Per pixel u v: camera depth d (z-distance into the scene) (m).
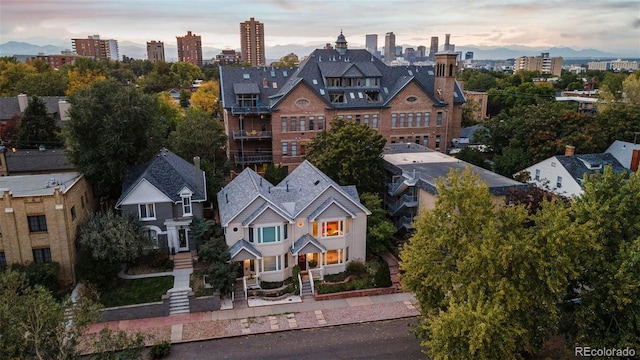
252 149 63.97
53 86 94.19
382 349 28.75
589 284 22.91
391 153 53.91
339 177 44.41
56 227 32.75
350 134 45.06
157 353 27.58
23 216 32.16
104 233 32.78
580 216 23.61
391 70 71.38
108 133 38.84
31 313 18.88
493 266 21.52
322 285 35.38
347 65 65.12
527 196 36.47
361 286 35.66
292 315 32.44
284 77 67.62
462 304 20.81
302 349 28.72
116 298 32.47
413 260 24.34
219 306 33.06
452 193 24.89
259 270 35.59
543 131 52.56
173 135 58.03
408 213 43.59
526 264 21.39
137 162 42.53
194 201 38.50
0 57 131.75
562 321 24.02
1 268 31.55
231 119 62.62
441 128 68.56
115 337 22.41
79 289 33.03
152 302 32.06
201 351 28.44
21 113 67.31
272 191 38.78
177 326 30.81
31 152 52.19
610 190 24.23
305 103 61.72
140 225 36.38
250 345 29.08
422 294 25.30
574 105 88.62
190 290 32.78
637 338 20.95
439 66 68.75
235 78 65.44
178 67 172.12
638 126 54.19
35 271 31.78
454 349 20.88
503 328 20.20
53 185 35.25
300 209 36.09
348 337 30.05
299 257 36.91
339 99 65.25
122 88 42.00
